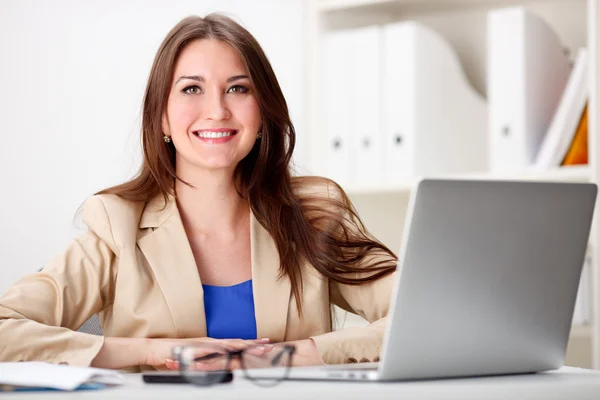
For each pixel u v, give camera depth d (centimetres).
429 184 125
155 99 190
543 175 289
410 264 126
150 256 187
